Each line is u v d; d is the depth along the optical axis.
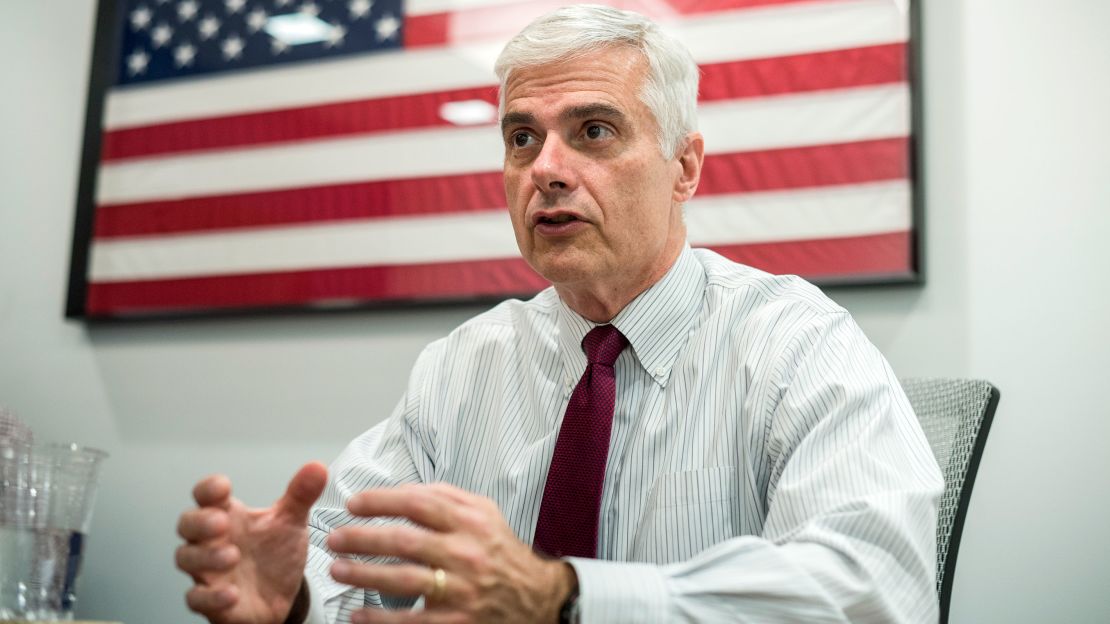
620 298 1.34
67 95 2.64
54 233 2.58
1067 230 1.89
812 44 2.06
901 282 1.93
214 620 0.93
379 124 2.34
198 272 2.40
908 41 2.01
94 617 2.33
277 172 2.39
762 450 1.22
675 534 1.21
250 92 2.45
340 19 2.41
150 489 2.37
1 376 2.53
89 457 0.89
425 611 0.82
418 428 1.45
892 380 1.24
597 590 0.85
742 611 0.87
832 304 1.33
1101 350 1.84
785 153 2.04
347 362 2.29
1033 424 1.85
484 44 2.30
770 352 1.25
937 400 1.39
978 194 1.94
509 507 1.32
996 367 1.88
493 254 2.21
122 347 2.46
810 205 2.01
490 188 2.24
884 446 1.09
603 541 1.25
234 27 2.49
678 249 1.40
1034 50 1.96
